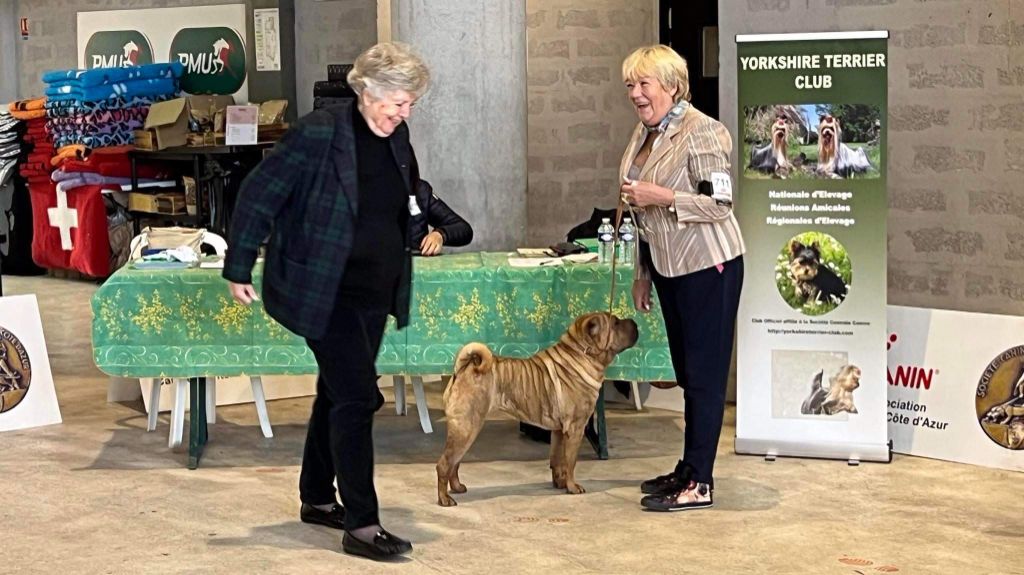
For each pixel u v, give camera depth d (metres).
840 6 6.25
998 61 5.86
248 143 9.64
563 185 9.12
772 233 5.41
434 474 5.32
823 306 5.38
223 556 4.33
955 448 5.38
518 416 4.95
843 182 5.31
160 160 10.76
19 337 6.21
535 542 4.43
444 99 6.23
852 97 5.28
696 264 4.64
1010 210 5.91
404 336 5.35
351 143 4.09
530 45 9.01
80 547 4.45
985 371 5.32
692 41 8.80
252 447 5.80
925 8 6.06
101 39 11.70
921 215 6.21
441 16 6.19
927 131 6.14
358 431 4.23
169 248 5.88
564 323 5.34
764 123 5.37
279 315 4.12
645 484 4.97
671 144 4.67
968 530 4.52
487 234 6.33
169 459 5.61
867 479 5.15
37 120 11.28
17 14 12.48
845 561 4.21
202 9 11.12
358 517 4.29
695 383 4.75
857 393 5.39
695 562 4.21
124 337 5.36
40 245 11.30
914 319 5.51
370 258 4.14
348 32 10.30
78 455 5.68
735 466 5.35
